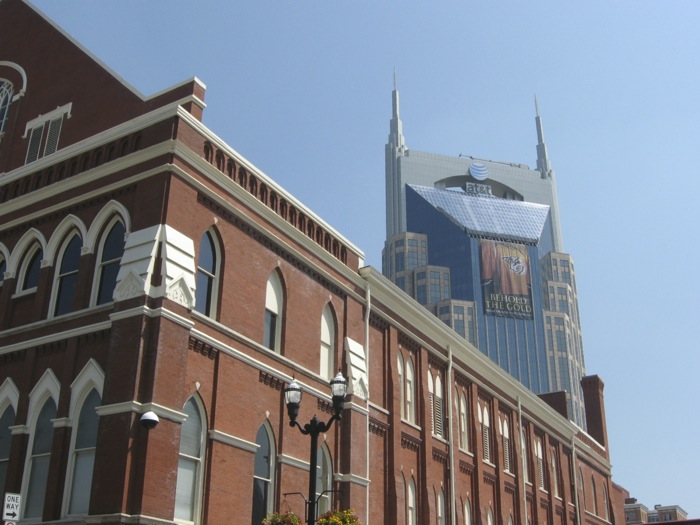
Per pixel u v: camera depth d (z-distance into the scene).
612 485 64.88
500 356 198.62
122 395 19.56
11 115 30.86
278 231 26.91
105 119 27.73
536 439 50.09
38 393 21.89
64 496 20.05
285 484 24.56
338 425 28.19
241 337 23.73
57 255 23.97
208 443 21.77
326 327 29.03
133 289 20.72
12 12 33.12
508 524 42.25
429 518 33.50
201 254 23.30
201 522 20.89
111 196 23.25
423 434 34.72
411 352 35.62
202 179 23.47
